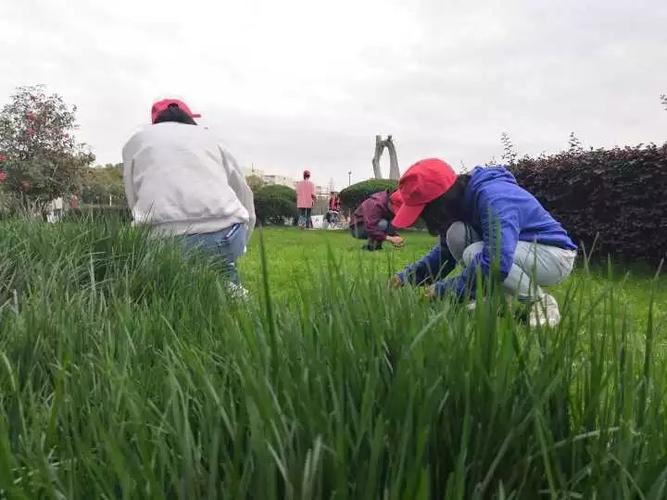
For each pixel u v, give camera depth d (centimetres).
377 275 165
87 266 271
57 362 140
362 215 988
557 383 105
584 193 818
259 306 146
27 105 1462
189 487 86
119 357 150
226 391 114
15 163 1384
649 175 735
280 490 89
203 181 381
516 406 103
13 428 111
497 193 331
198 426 112
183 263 291
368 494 83
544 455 88
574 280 140
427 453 94
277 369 104
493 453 100
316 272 189
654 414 105
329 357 114
